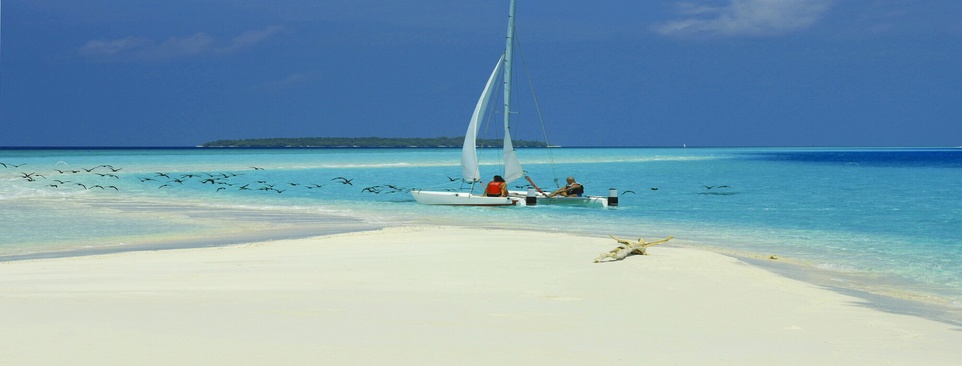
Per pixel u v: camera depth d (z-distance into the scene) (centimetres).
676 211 8144
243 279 3428
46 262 4053
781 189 12225
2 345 2017
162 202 9119
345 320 2483
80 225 6425
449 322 2498
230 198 9956
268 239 5512
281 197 10212
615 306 2856
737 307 2891
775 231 6162
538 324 2502
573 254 4350
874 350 2258
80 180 13400
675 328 2492
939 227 6412
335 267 3841
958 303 3191
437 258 4178
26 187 11362
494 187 8962
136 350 1991
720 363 2044
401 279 3456
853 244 5284
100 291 3053
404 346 2127
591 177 16762
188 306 2689
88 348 2002
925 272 4044
